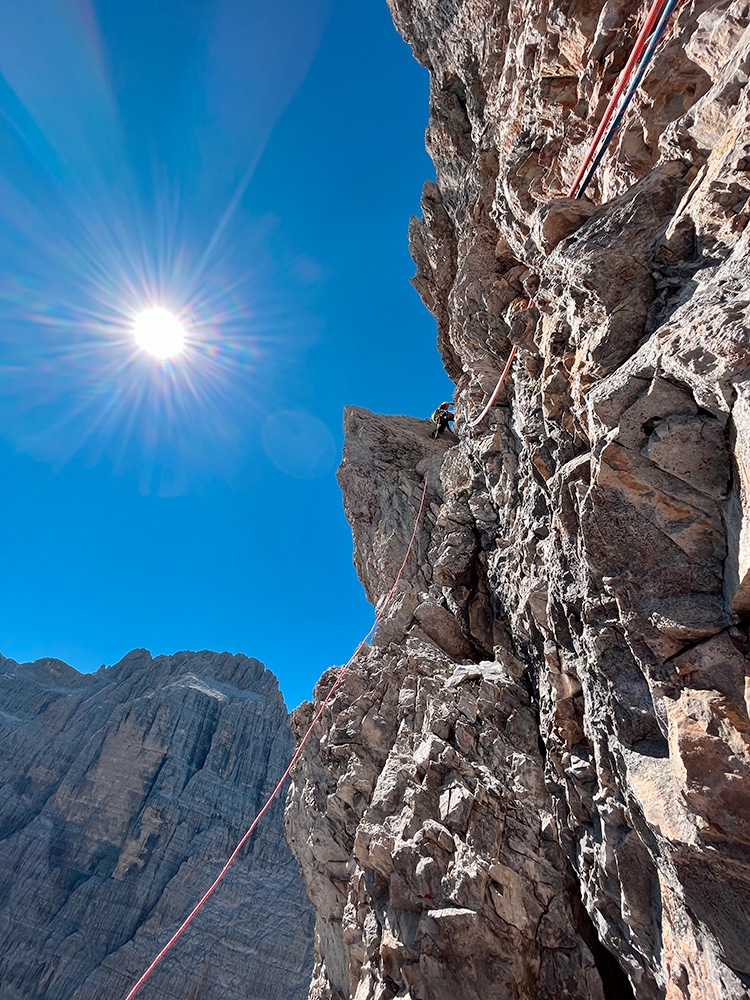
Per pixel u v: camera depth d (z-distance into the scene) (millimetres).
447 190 14078
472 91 10961
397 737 10234
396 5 12695
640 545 4117
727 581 3564
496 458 10203
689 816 3553
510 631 10789
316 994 11594
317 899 11562
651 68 4996
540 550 7543
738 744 3322
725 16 4016
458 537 12789
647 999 5215
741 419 3162
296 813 13188
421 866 7230
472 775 8102
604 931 5844
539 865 6953
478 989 6074
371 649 13305
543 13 6602
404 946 6828
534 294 7566
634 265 4664
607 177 6113
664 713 3879
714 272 3848
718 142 4016
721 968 3746
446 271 15945
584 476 5211
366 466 21453
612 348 4641
